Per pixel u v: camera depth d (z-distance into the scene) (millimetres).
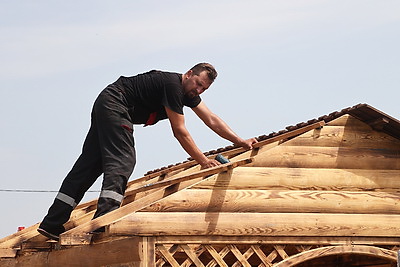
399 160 9375
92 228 8125
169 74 8609
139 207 8266
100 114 8586
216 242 8344
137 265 7934
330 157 9086
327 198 8938
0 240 9953
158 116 8867
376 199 9156
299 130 9008
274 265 8547
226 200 8461
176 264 8141
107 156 8523
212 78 8688
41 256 9555
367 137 9312
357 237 9000
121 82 8719
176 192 8258
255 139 9422
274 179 8758
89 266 8594
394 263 9844
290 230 8664
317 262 11656
